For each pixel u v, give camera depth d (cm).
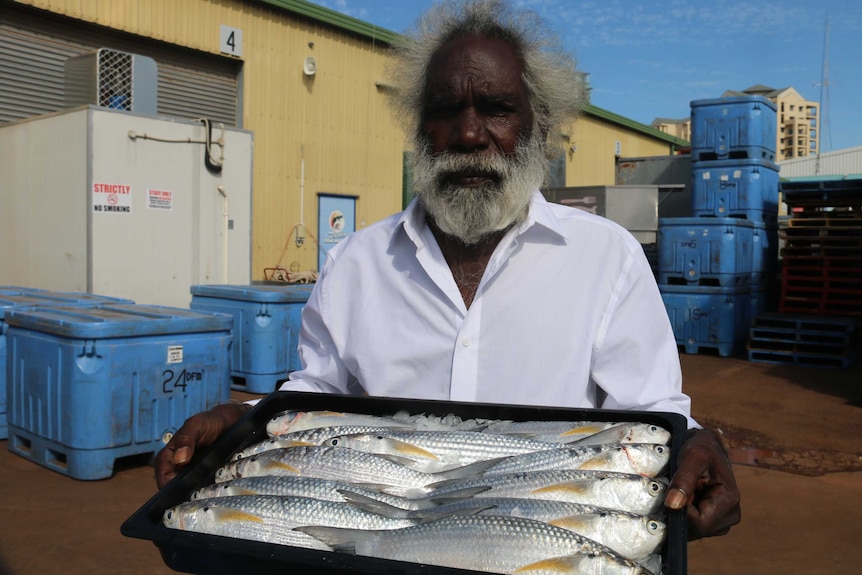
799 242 1088
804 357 975
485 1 197
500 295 195
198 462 176
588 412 180
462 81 190
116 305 578
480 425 186
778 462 559
